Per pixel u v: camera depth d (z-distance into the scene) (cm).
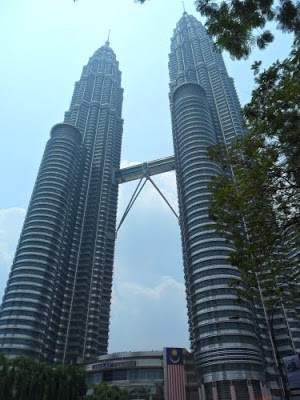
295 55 1927
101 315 16288
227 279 11538
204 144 16012
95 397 8262
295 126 1912
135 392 10538
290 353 11362
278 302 2689
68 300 15450
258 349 10369
